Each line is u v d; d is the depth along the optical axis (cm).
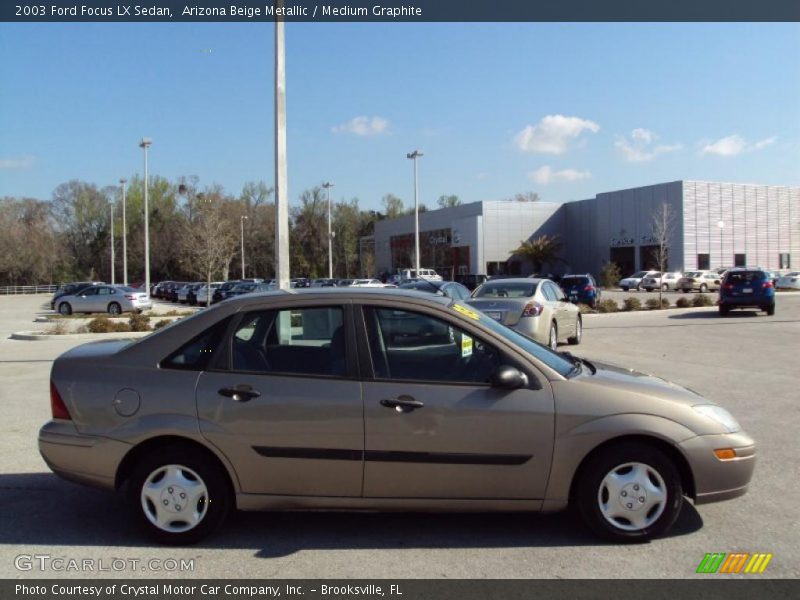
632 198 6456
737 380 1048
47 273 7838
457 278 7031
